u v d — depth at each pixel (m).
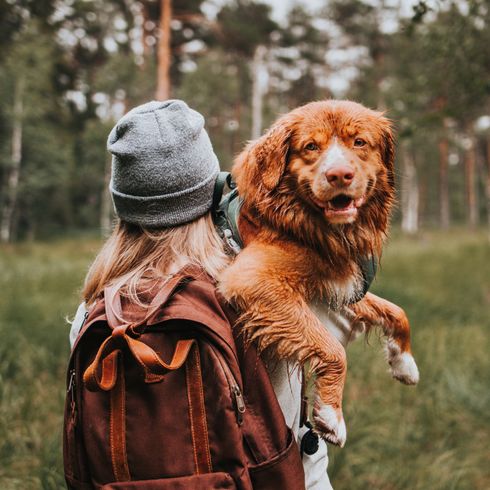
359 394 5.17
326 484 1.71
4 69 25.27
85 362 1.46
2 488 3.39
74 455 1.46
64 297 8.91
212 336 1.40
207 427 1.38
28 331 6.25
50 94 28.22
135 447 1.37
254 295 1.50
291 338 1.50
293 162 1.54
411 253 17.33
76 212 33.72
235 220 1.63
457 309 8.97
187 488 1.33
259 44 25.31
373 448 4.30
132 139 1.57
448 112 6.84
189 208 1.59
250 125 32.12
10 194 25.70
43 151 26.86
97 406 1.40
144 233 1.62
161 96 17.00
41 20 26.20
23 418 4.29
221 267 1.58
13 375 5.05
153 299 1.45
